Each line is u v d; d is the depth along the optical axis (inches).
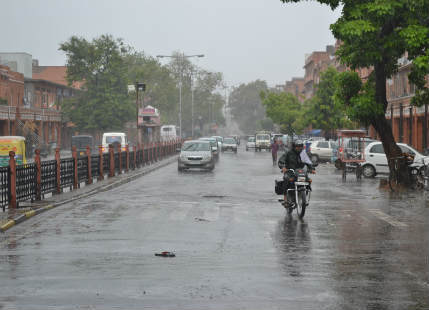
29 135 2524.6
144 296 288.7
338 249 418.3
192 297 286.8
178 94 5196.9
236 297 286.8
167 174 1331.2
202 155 1421.0
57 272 342.3
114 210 660.7
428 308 267.7
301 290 300.2
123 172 1343.5
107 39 3016.7
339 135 1238.9
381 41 888.3
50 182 799.7
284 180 616.1
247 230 510.0
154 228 521.7
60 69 4574.3
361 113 942.4
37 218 596.1
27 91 3034.0
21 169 686.5
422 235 482.6
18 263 368.8
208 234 487.2
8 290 300.2
